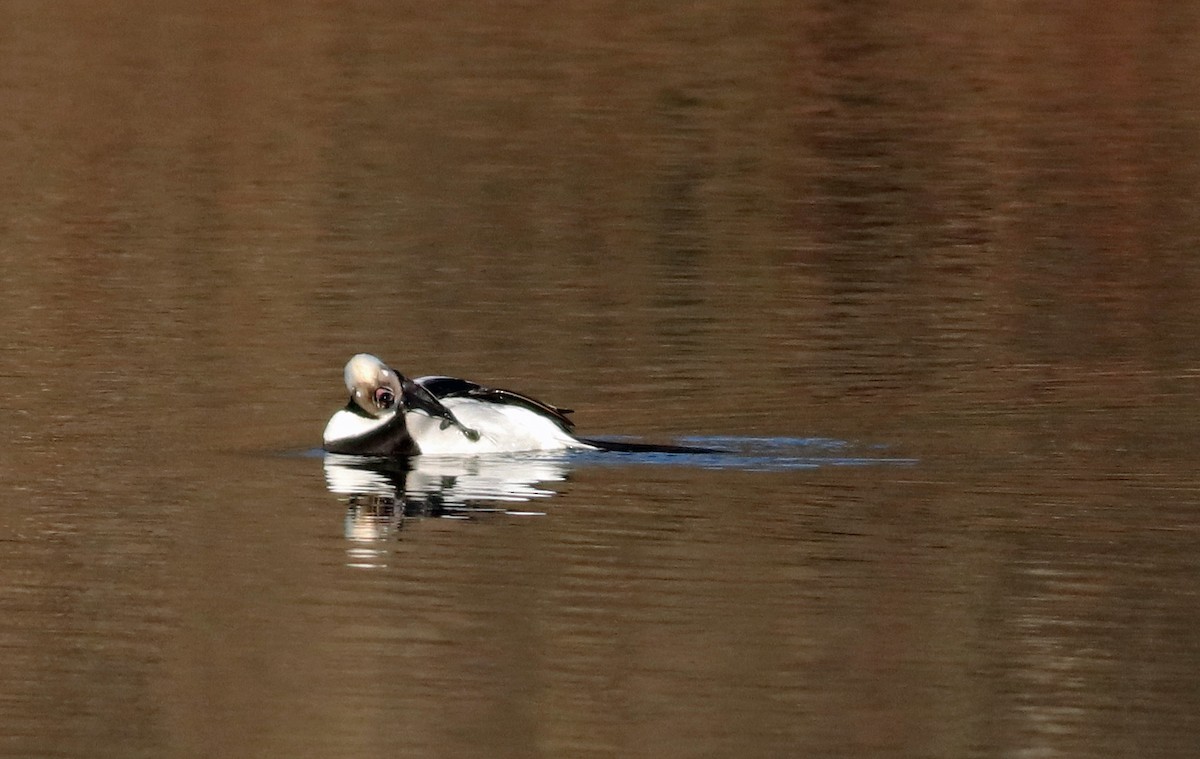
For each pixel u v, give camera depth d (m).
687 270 21.58
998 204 24.92
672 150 27.38
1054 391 16.41
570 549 12.00
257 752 8.99
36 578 11.52
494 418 14.52
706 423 15.45
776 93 30.36
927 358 17.80
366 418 14.52
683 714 9.40
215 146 27.25
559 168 26.36
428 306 19.81
